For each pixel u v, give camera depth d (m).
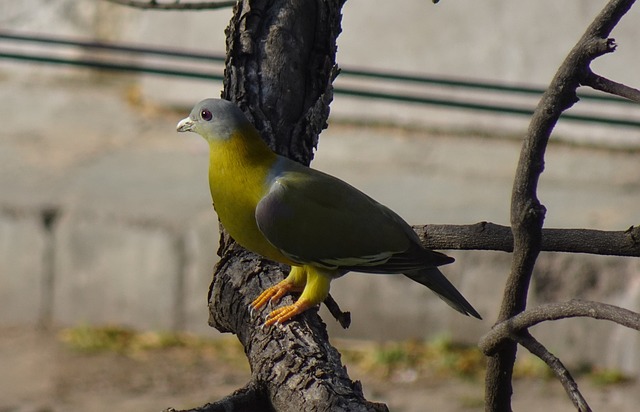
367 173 15.69
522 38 17.05
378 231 5.92
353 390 4.36
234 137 5.78
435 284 6.09
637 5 16.41
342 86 17.42
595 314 3.77
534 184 4.26
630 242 4.73
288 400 4.36
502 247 5.21
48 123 17.31
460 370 12.92
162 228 13.76
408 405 12.12
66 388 12.54
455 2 17.17
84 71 19.19
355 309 13.46
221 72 17.88
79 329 13.95
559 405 12.24
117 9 18.98
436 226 5.32
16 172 15.12
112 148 16.41
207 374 12.98
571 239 4.78
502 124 17.08
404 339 13.44
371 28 17.34
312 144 6.03
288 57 5.85
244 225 5.86
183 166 15.73
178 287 13.80
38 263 14.05
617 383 12.77
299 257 5.76
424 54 17.27
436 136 17.09
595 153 16.45
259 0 5.92
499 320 4.44
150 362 13.25
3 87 18.59
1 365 13.05
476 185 15.27
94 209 13.97
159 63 18.09
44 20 19.09
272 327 5.08
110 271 13.95
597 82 4.03
